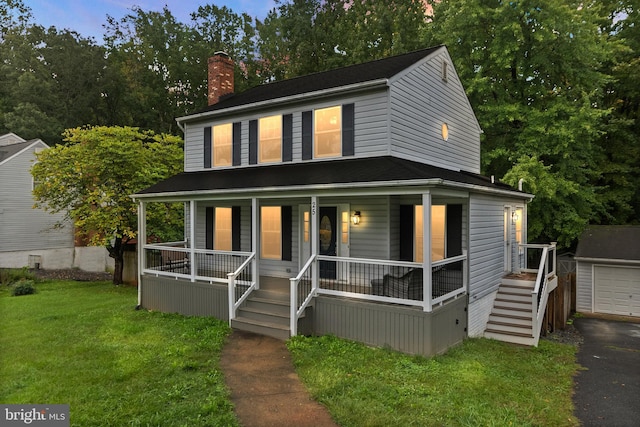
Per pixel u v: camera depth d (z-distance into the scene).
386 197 10.11
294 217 11.74
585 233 17.58
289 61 33.59
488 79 18.47
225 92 16.00
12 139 27.06
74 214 16.17
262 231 12.45
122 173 16.30
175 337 8.81
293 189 9.24
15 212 22.66
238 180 11.12
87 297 14.25
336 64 28.84
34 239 23.39
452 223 10.27
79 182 16.45
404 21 27.03
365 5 29.86
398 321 8.02
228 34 38.25
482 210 10.87
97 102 34.31
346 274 10.67
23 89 30.81
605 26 21.88
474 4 17.42
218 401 5.64
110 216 16.12
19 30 34.59
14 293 14.99
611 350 10.36
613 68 20.56
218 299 10.46
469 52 19.28
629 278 15.66
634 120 20.72
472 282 10.09
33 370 6.88
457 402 5.84
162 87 34.91
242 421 5.18
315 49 30.83
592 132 16.58
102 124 34.78
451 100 13.40
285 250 11.88
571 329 13.47
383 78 9.83
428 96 11.85
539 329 10.78
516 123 19.66
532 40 17.62
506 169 20.16
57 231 24.38
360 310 8.50
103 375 6.63
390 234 10.10
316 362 7.25
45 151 16.62
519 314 11.08
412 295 9.18
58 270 22.62
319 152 11.23
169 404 5.61
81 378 6.50
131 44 35.50
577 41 16.92
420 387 6.31
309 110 11.32
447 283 10.38
